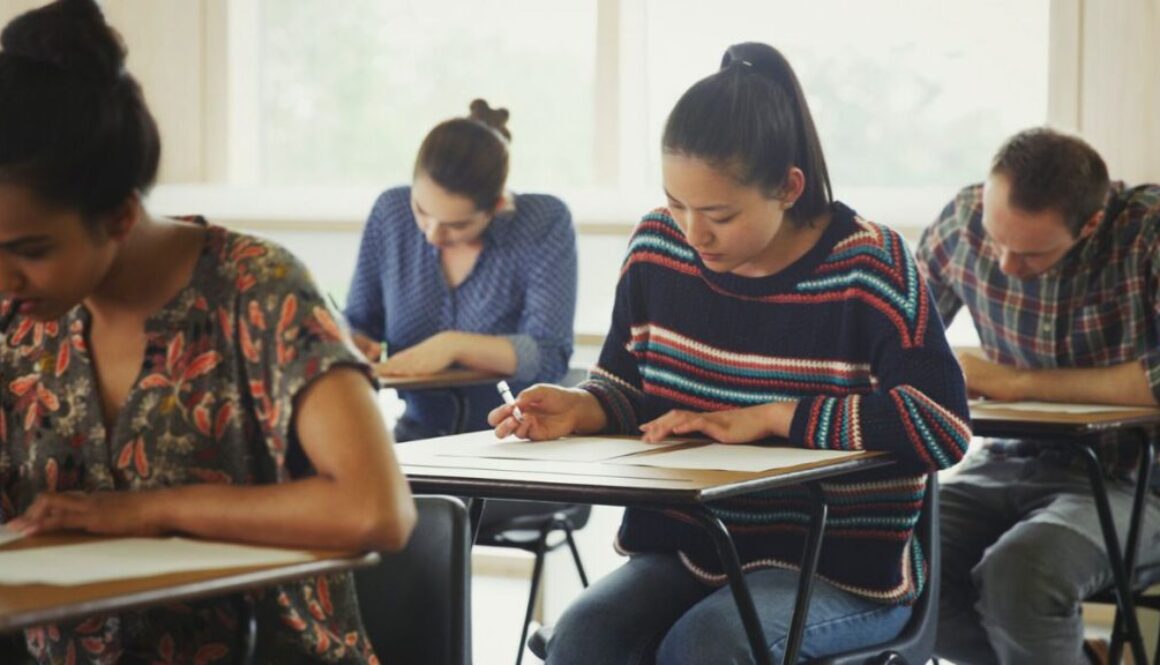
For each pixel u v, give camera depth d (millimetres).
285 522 1168
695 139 1856
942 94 3857
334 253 4324
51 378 1343
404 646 1471
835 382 1941
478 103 3330
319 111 4539
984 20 3799
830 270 1948
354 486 1180
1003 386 2682
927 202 3820
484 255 3252
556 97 4277
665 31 4105
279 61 4566
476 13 4355
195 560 1091
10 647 1279
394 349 3340
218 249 1317
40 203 1137
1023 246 2672
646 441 1923
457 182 3096
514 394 3221
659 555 2029
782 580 1887
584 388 2082
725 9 4035
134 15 4562
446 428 3277
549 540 3930
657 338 2078
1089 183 2641
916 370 1864
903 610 1928
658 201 4051
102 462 1319
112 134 1170
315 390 1233
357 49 4496
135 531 1196
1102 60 3609
